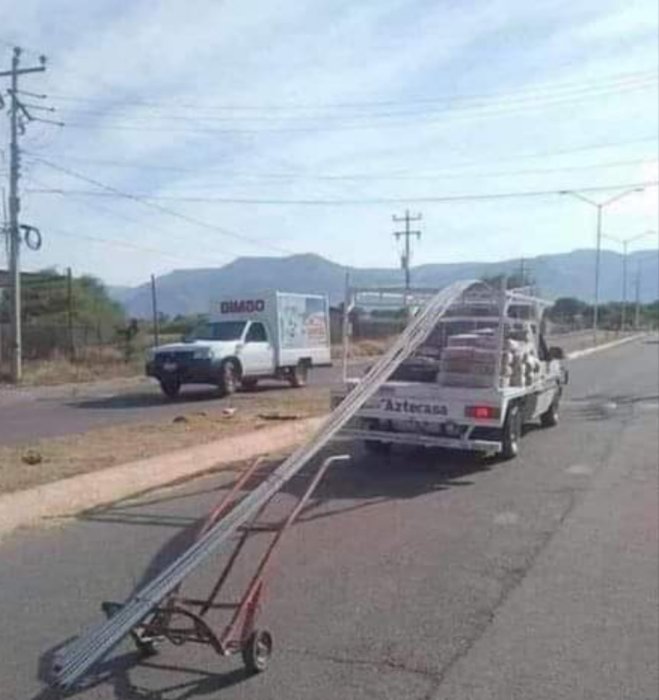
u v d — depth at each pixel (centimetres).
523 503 997
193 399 2366
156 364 2439
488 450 1255
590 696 485
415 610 619
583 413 1944
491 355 1237
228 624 540
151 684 487
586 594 661
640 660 536
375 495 1037
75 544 791
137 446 1361
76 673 457
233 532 597
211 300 2738
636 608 630
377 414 1261
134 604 502
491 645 557
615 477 1166
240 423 1673
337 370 3538
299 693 480
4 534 824
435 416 1241
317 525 875
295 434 1536
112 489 1031
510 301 1347
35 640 550
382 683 496
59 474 1102
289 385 2814
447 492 1059
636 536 841
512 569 725
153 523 872
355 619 599
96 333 4184
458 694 484
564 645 559
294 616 602
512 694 485
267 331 2669
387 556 759
